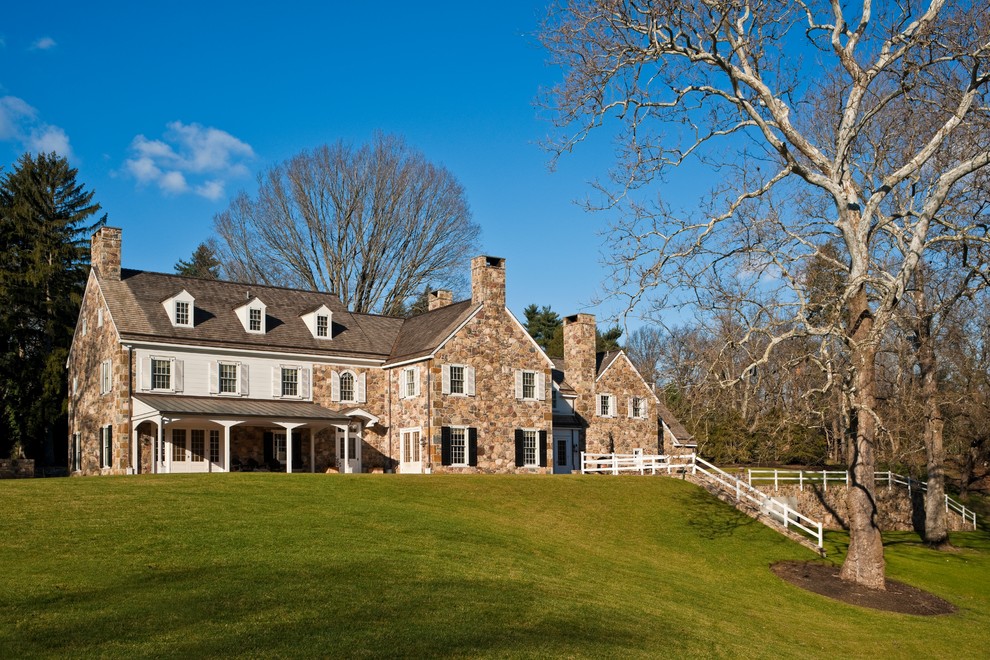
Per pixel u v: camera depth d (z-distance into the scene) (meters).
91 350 42.59
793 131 24.08
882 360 41.69
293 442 43.28
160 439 36.78
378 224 61.22
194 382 40.56
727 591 24.23
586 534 28.64
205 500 24.42
